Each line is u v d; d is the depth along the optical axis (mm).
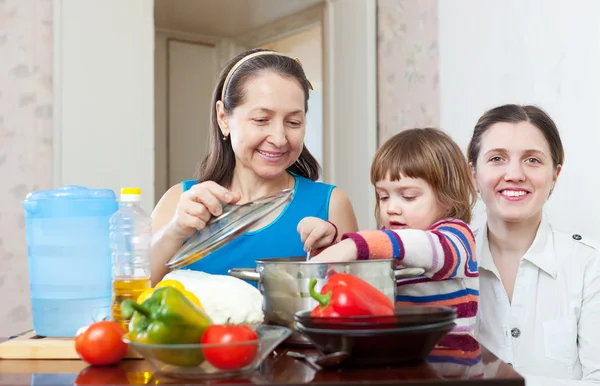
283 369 844
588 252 1583
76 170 2689
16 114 2629
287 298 965
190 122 4781
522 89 2473
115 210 1124
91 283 1088
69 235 1078
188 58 4754
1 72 2613
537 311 1566
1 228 2602
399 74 3127
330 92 3471
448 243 1136
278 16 4176
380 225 1510
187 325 811
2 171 2605
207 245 1103
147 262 1076
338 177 3412
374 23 3236
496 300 1586
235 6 4047
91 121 2717
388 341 808
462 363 852
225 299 982
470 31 2723
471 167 1651
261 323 1011
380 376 785
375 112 3238
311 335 838
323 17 3711
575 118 2248
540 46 2389
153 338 804
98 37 2734
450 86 2834
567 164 2281
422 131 1438
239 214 1100
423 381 753
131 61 2797
